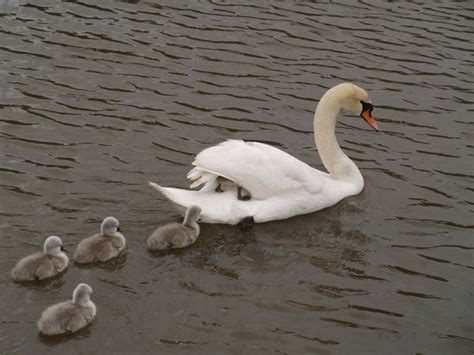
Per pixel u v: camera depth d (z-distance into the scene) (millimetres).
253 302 10617
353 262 11758
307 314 10508
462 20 21172
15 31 18219
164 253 11406
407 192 13828
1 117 14859
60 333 9594
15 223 11703
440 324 10617
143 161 13914
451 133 15930
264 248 11844
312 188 12617
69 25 18766
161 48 18141
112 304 10273
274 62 18062
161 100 16109
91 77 16672
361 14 20984
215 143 14812
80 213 12156
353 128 16031
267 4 20984
